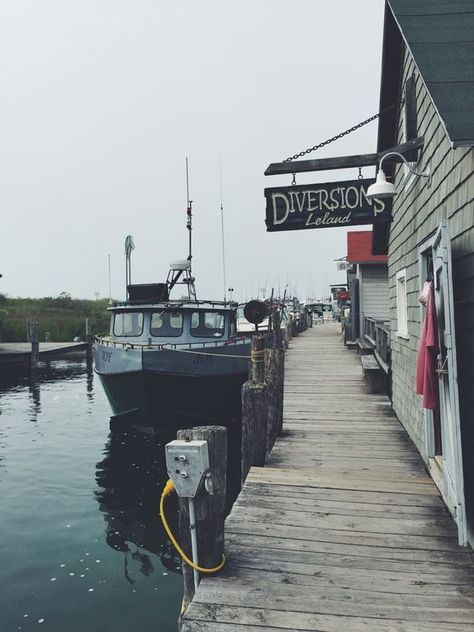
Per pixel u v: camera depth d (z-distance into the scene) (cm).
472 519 387
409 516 439
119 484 873
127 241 1307
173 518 735
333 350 1808
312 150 598
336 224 585
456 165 419
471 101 345
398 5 472
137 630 475
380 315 1766
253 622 293
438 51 399
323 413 894
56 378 2289
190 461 319
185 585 340
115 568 594
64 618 493
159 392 1056
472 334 385
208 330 1235
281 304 2092
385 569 351
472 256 378
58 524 712
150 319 1198
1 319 3478
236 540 396
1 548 638
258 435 577
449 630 284
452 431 378
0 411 1533
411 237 668
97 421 1384
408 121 617
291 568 352
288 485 515
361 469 588
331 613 301
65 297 4822
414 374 664
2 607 511
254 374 619
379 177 532
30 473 934
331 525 422
